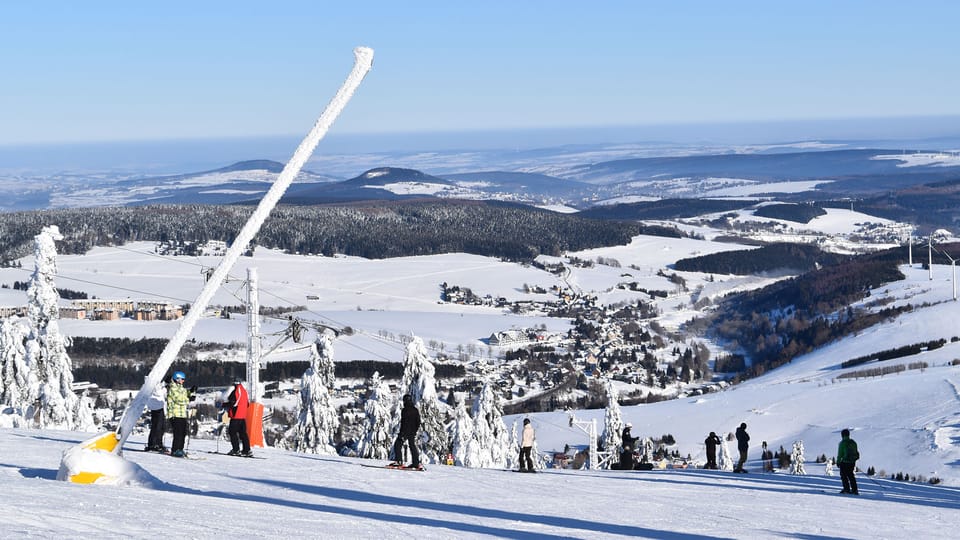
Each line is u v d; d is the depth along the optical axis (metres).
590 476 33.47
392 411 61.81
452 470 29.83
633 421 183.88
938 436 152.12
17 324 53.66
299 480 20.59
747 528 18.92
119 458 14.55
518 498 21.45
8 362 52.94
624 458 46.12
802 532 18.88
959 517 25.11
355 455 60.66
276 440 74.69
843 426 168.38
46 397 51.31
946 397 177.62
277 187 12.29
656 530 17.33
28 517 9.66
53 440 26.06
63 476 14.23
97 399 135.25
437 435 60.47
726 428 175.25
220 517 11.81
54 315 52.75
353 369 197.38
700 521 19.64
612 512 20.09
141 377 165.25
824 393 192.75
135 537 9.16
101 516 10.50
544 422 175.62
